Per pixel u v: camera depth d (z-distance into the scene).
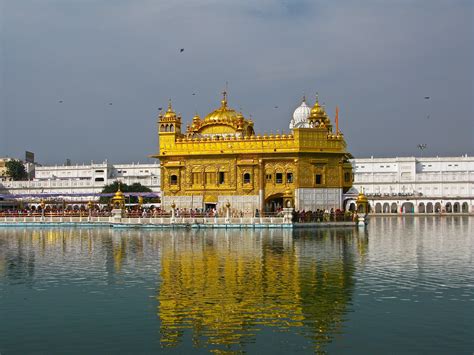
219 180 79.56
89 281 29.70
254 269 32.91
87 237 57.50
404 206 157.12
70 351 18.47
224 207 78.88
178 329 20.55
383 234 62.59
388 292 26.25
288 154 76.31
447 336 19.62
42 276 31.45
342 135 82.94
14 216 80.50
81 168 166.62
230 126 85.06
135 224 70.69
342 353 18.02
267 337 19.56
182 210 77.31
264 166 77.88
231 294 25.83
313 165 76.44
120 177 162.12
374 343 18.92
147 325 21.09
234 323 21.17
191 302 24.41
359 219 72.38
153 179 158.88
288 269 32.91
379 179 169.00
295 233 60.78
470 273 31.55
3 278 30.84
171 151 81.75
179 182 81.25
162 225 69.50
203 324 21.12
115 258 38.88
